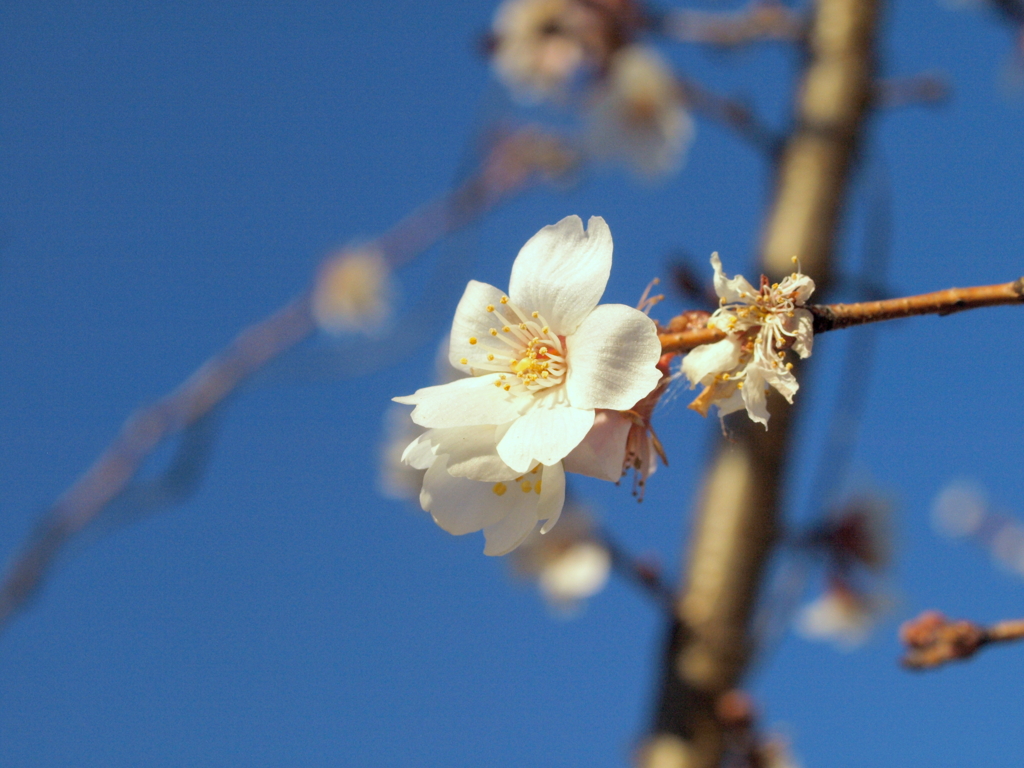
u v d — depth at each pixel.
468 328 0.38
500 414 0.38
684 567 0.50
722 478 0.50
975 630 0.43
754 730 0.48
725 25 0.57
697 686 0.48
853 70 0.54
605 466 0.38
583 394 0.37
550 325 0.38
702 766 0.48
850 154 0.53
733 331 0.37
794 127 0.55
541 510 0.37
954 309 0.37
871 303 0.37
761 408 0.37
